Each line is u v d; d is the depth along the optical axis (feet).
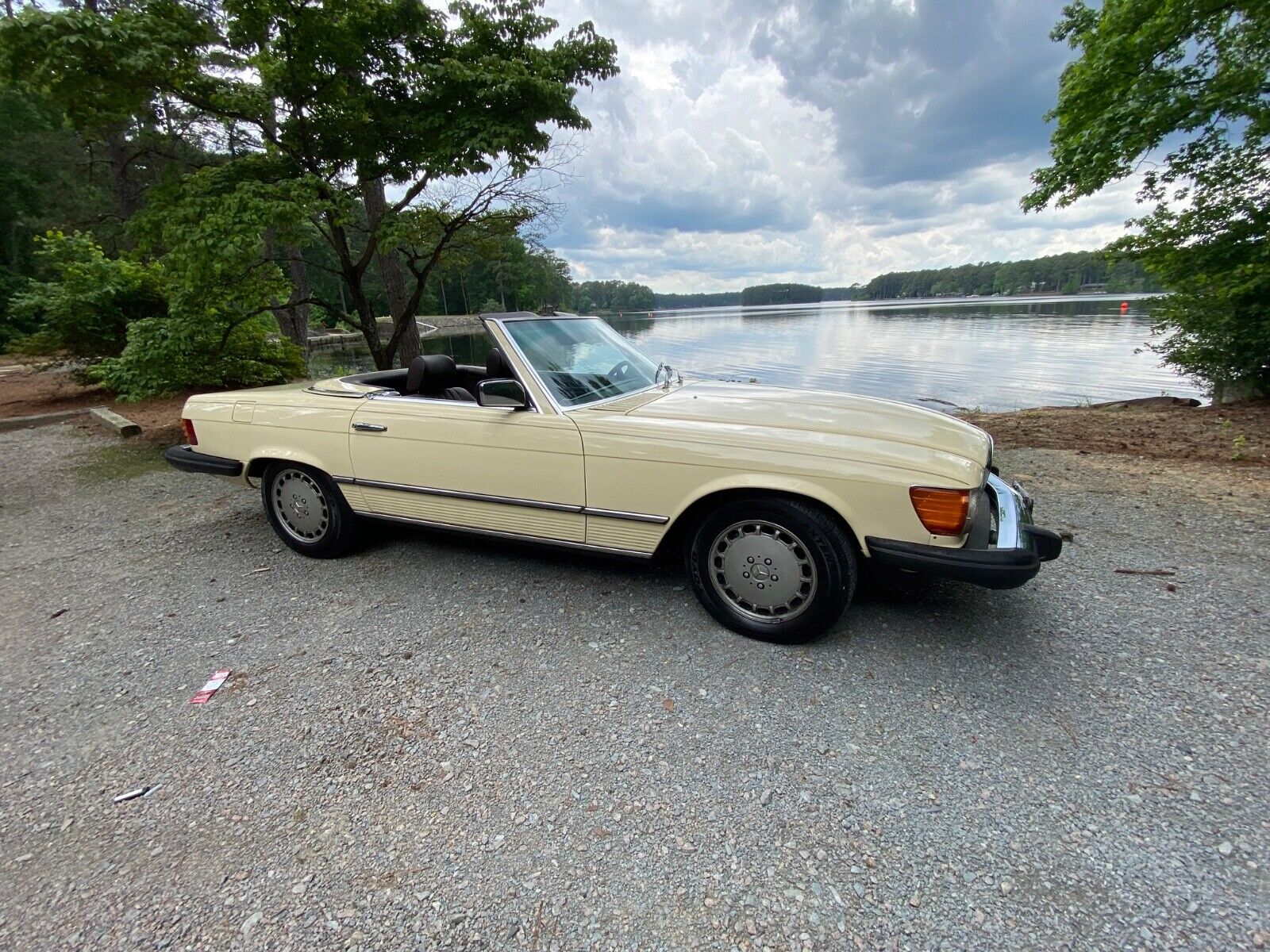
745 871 5.21
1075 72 28.86
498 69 19.61
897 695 7.52
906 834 5.54
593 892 5.05
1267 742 6.54
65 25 16.14
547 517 9.76
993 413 34.47
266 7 17.76
